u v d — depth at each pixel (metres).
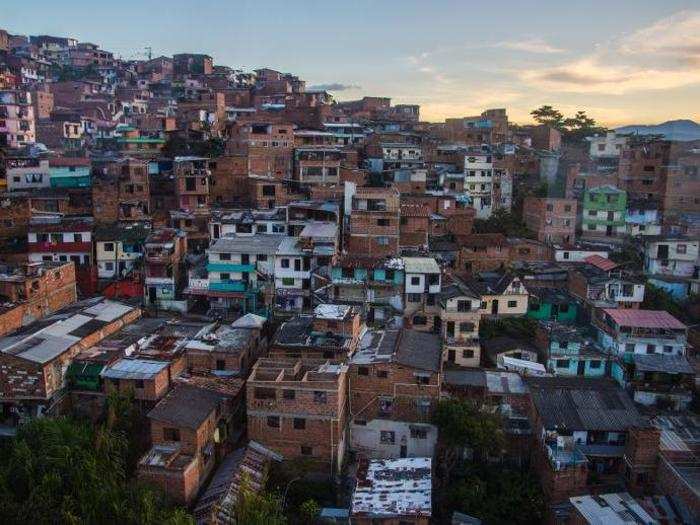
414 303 58.88
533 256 72.25
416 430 45.00
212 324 55.28
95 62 172.50
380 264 59.47
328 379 42.25
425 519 36.53
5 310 49.81
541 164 104.00
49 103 130.00
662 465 40.16
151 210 78.88
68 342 46.62
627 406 44.97
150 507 34.38
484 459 45.12
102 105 132.88
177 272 65.88
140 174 76.19
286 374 43.62
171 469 37.41
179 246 67.00
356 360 45.94
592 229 82.31
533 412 45.50
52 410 43.69
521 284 61.34
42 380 42.94
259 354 54.03
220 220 69.94
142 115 128.12
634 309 57.56
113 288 65.06
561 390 46.25
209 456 41.53
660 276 69.56
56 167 84.75
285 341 48.09
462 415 42.31
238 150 92.62
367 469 41.06
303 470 42.53
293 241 65.00
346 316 49.03
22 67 143.25
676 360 51.41
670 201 87.12
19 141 107.25
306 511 37.88
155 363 46.34
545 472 41.47
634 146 96.75
